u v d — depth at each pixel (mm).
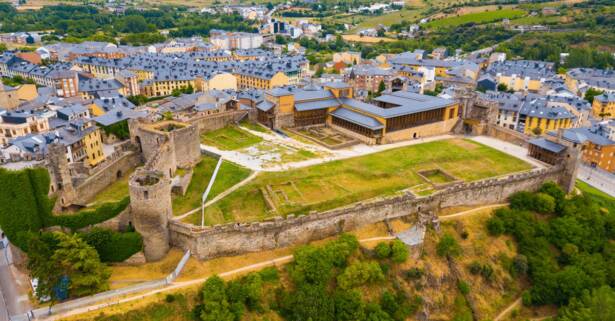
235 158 125750
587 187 148750
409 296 91250
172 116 150500
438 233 103125
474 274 99750
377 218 102062
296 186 109000
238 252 89688
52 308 73875
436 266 97750
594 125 181500
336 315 83125
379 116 142875
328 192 106750
